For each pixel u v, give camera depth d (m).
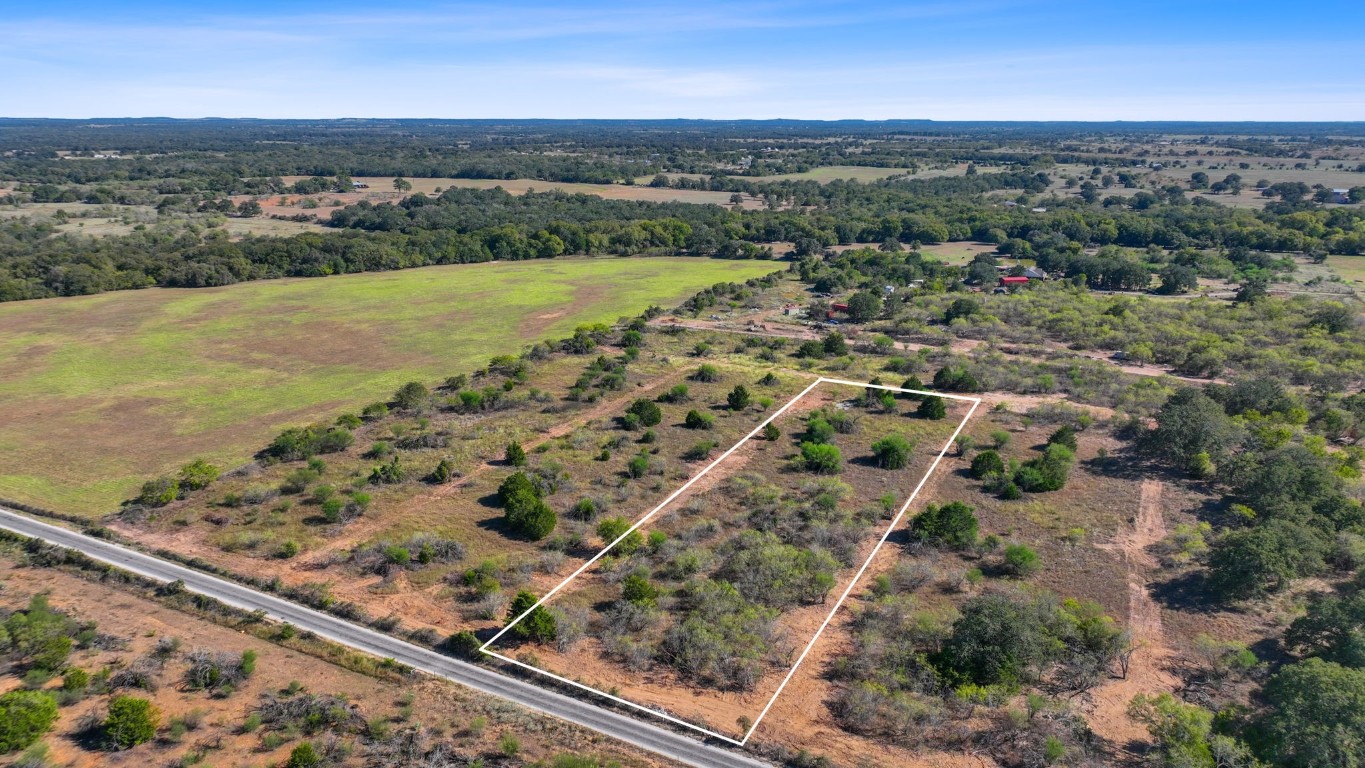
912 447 67.31
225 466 62.75
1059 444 65.38
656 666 39.47
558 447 66.62
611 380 82.31
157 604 43.84
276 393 81.06
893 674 38.47
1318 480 53.97
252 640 40.94
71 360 90.75
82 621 41.88
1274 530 46.22
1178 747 32.34
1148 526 53.62
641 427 71.12
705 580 46.25
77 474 61.06
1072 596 45.47
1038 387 82.62
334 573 47.25
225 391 81.44
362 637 41.31
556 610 43.31
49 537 50.97
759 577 46.19
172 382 83.94
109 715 33.62
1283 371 86.06
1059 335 105.38
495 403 76.62
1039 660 38.47
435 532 52.09
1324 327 101.88
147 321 108.88
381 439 68.56
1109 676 38.84
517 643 40.91
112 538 50.91
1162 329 101.75
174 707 35.59
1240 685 37.75
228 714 35.34
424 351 97.88
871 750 34.06
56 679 37.12
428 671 38.75
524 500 53.75
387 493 57.78
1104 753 33.84
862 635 41.53
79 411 74.94
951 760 33.50
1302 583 46.19
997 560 49.28
